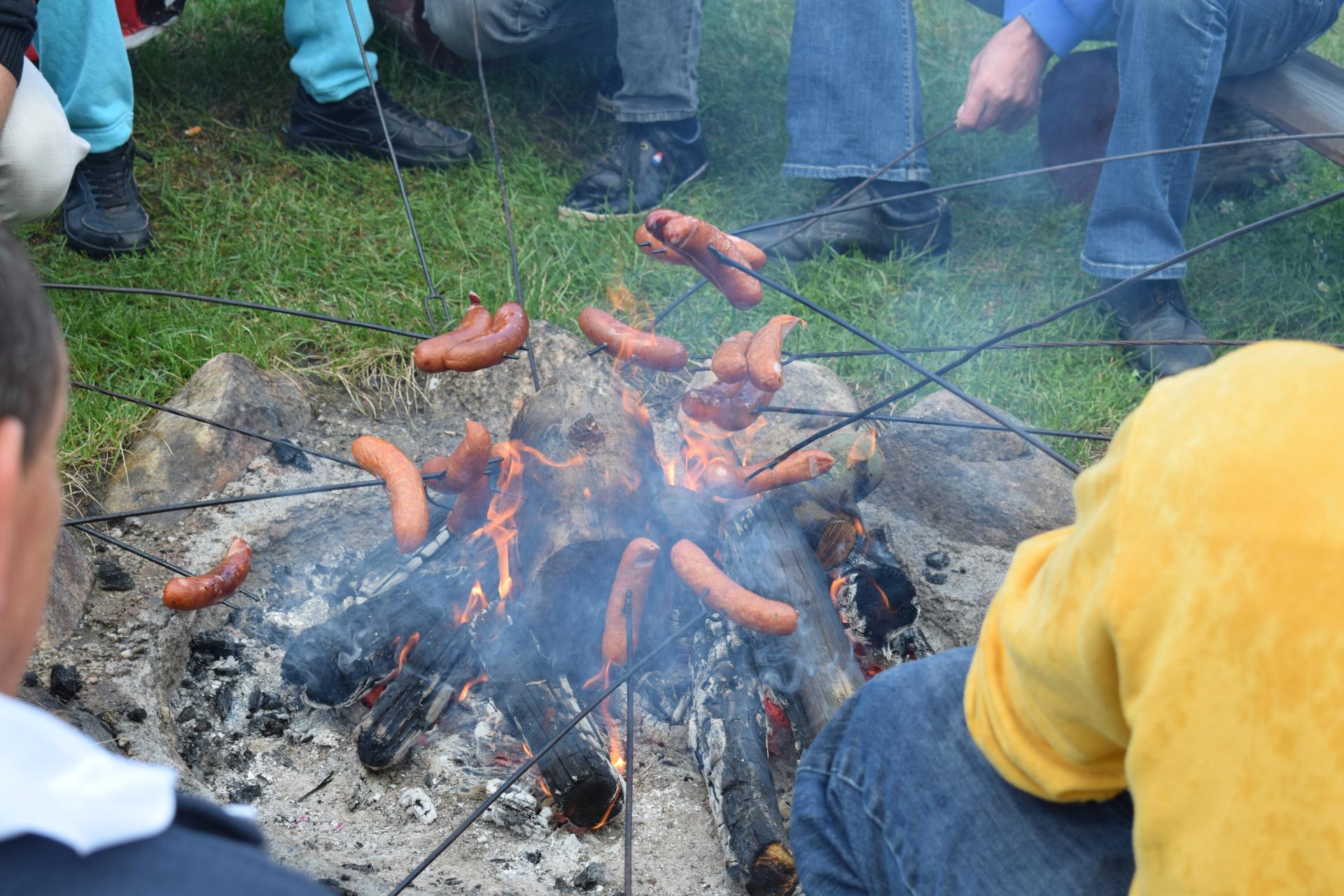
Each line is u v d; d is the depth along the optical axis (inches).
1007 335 81.2
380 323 130.5
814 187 168.1
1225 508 31.8
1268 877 31.1
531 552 89.8
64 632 88.4
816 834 55.9
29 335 22.4
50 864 21.4
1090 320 142.6
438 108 177.6
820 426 117.0
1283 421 32.2
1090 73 159.9
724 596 75.9
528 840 82.2
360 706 92.3
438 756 88.3
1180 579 32.4
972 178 174.9
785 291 84.7
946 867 46.9
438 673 88.4
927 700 50.9
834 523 99.7
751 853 77.0
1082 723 38.3
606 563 88.2
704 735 86.9
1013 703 41.7
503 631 90.7
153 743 80.9
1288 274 151.3
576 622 91.4
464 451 82.4
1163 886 33.5
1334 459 31.2
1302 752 30.3
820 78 148.7
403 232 149.9
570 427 90.8
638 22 151.6
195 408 110.6
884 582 99.2
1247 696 31.0
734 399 90.1
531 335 122.0
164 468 106.1
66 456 107.4
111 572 95.2
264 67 181.0
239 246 143.3
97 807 21.5
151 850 22.4
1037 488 113.7
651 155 159.6
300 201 153.8
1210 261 154.4
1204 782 32.0
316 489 85.8
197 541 102.2
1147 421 35.7
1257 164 163.9
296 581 106.0
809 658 87.7
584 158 174.4
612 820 84.0
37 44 129.4
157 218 148.2
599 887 78.2
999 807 46.0
